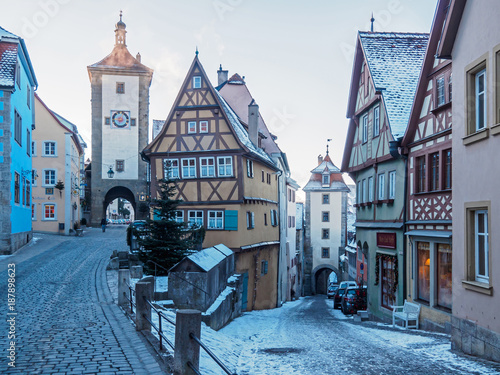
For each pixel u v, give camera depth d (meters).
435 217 14.42
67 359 7.00
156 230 18.69
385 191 18.41
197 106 24.61
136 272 16.91
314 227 53.31
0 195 23.17
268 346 11.41
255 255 27.19
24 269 18.92
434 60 14.95
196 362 5.86
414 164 15.88
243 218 24.56
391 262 17.77
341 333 13.61
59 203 39.28
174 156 24.75
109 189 46.47
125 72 46.44
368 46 19.97
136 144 46.69
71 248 27.83
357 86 21.92
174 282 13.97
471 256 10.28
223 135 24.28
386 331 14.14
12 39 24.31
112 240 34.03
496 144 9.27
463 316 10.32
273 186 32.56
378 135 18.84
